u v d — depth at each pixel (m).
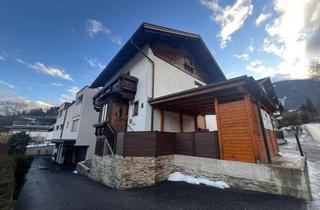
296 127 28.03
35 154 25.59
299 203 3.51
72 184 7.17
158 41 9.12
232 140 5.18
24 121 38.31
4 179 2.43
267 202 3.65
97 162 8.05
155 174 5.83
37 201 4.71
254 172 4.55
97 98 11.14
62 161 16.67
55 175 10.27
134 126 8.01
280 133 19.39
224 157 5.26
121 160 5.69
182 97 6.22
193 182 5.61
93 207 4.02
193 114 9.91
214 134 5.72
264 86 9.50
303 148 14.32
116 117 8.35
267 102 7.04
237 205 3.61
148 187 5.46
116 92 8.36
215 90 5.30
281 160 5.54
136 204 4.05
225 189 4.78
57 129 21.12
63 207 4.13
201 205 3.76
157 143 6.12
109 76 11.98
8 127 30.36
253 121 4.98
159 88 8.41
